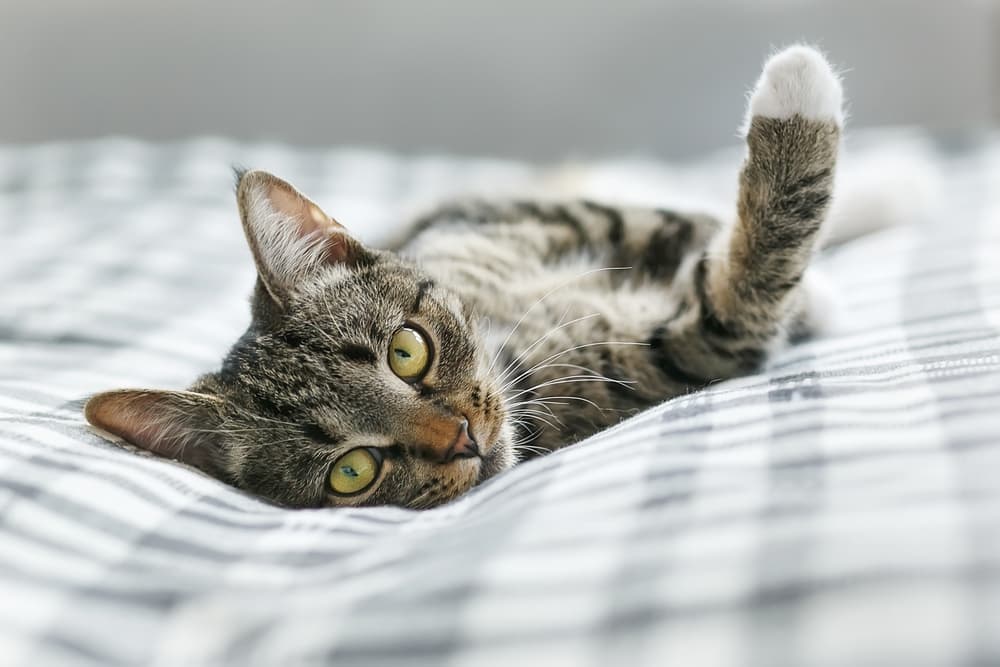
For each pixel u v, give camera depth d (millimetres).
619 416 461
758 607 243
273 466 411
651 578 269
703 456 326
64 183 752
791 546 262
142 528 341
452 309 451
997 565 231
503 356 467
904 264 529
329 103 921
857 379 379
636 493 309
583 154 895
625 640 248
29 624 294
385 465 411
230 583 311
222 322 564
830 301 475
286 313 432
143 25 913
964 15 855
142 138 940
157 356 518
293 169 790
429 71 904
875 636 220
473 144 918
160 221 700
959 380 356
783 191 437
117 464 372
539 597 274
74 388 464
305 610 294
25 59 923
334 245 453
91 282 606
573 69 890
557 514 308
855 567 242
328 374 416
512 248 523
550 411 461
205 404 417
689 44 872
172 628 292
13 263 630
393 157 833
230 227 701
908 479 290
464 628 270
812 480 301
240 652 285
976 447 302
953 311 453
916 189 626
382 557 316
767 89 439
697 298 459
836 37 866
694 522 288
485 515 336
